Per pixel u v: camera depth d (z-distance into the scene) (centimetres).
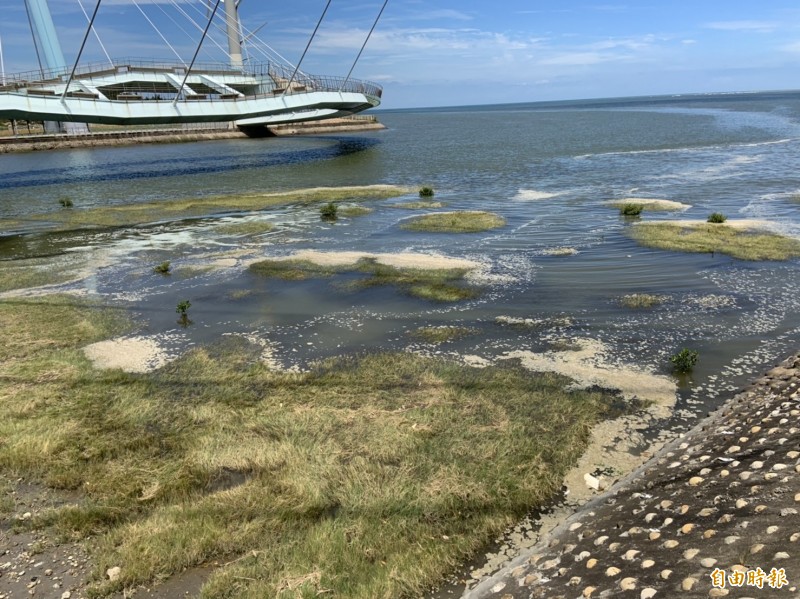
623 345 1040
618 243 1786
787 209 2233
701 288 1331
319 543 565
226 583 521
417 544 566
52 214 2627
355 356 1027
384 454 713
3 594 521
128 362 1016
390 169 4197
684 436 736
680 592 405
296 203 2783
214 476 693
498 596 483
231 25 6356
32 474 695
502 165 4153
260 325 1196
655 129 7388
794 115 9512
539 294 1335
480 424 779
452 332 1122
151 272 1616
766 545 429
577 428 764
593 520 570
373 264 1619
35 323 1211
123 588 526
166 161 5319
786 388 786
